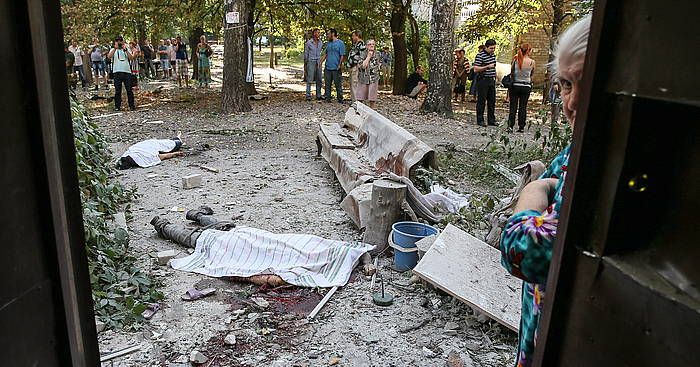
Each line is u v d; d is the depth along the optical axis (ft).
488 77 39.32
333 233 17.29
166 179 23.40
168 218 18.34
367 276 14.11
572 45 4.04
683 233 2.67
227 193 21.52
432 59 44.39
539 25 49.34
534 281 4.31
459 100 60.18
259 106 46.70
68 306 3.75
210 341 11.13
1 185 3.18
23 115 3.37
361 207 16.33
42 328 3.60
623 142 2.85
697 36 2.38
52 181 3.52
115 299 12.39
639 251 2.90
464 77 57.62
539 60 68.85
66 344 3.82
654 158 2.79
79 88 62.64
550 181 4.77
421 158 18.22
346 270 14.05
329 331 11.60
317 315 12.24
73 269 3.79
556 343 3.48
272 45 98.48
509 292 12.17
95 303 11.68
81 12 50.80
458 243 13.24
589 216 3.13
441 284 11.68
